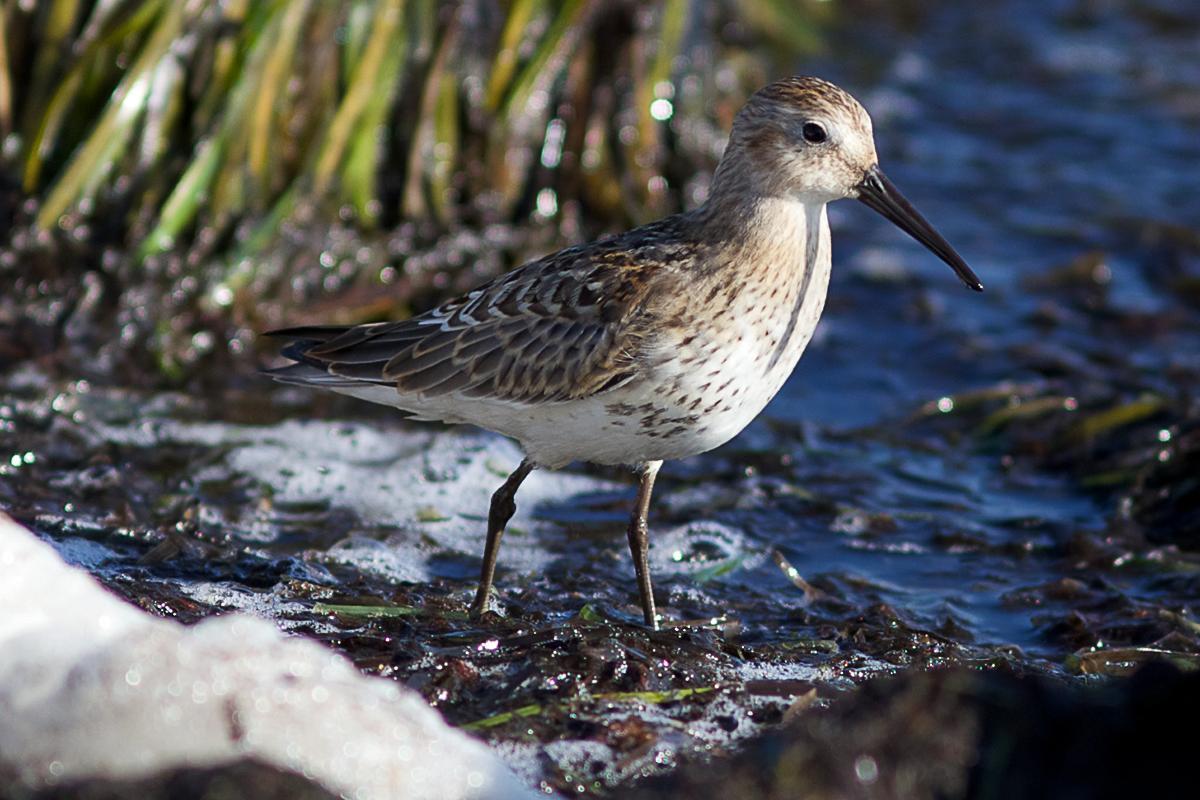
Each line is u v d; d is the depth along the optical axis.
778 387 9.80
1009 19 22.17
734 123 9.79
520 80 15.20
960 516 11.96
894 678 7.63
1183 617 10.14
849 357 14.68
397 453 12.52
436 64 14.91
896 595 10.67
